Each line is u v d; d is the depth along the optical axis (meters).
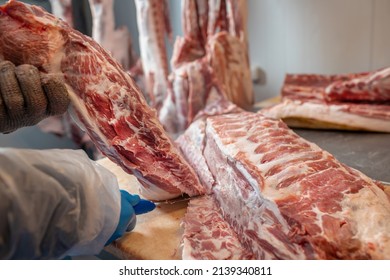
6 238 0.78
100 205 0.93
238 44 2.32
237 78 2.37
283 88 2.30
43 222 0.82
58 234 0.85
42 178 0.81
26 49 1.07
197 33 2.34
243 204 1.04
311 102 2.04
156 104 2.35
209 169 1.33
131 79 1.27
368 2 2.45
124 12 3.58
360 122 1.88
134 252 1.07
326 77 2.28
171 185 1.24
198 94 2.09
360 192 0.94
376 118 1.84
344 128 1.94
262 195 0.95
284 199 0.92
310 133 1.99
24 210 0.78
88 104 1.15
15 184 0.78
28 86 0.90
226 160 1.20
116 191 1.01
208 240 1.04
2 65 0.91
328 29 2.65
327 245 0.82
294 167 1.04
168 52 3.52
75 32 1.18
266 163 1.10
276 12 2.81
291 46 2.84
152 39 2.24
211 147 1.37
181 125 2.19
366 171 1.48
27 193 0.79
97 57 1.17
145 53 2.29
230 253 0.98
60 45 1.13
